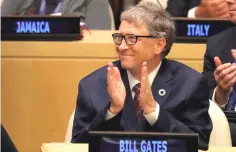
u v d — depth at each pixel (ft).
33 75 42.16
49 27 42.63
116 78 27.94
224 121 31.60
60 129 42.39
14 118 42.27
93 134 22.21
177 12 57.47
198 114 29.99
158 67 30.66
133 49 29.12
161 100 29.91
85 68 42.11
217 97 37.04
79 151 27.17
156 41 29.37
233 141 35.24
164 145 22.13
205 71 39.55
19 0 51.60
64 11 51.11
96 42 42.14
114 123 27.99
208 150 28.32
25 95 42.16
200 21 43.78
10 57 41.98
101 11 51.26
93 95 30.50
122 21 29.30
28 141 42.42
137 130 28.66
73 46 41.96
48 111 42.29
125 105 29.55
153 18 29.14
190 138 22.04
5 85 42.06
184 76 30.60
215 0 49.19
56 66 42.14
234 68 35.76
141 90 27.68
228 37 39.55
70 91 42.24
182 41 43.91
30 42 42.06
